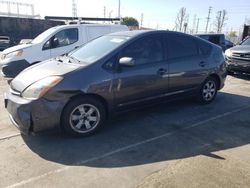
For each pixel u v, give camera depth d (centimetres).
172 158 372
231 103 630
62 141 418
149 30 512
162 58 504
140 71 467
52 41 868
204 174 331
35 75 420
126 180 321
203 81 584
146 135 445
